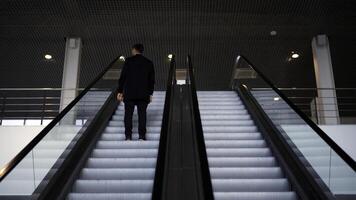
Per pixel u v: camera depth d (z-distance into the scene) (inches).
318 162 163.5
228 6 372.5
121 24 409.4
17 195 148.2
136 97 215.5
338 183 147.3
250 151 204.2
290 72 537.0
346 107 622.2
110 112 257.9
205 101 309.1
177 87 323.0
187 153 191.5
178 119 246.8
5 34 430.0
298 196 157.1
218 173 181.9
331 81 417.7
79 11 382.3
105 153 199.2
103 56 489.4
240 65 354.0
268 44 457.7
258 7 374.9
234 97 323.6
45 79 566.3
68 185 158.9
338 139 305.9
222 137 227.9
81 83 575.2
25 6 371.2
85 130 212.8
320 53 429.1
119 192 166.9
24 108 646.5
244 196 159.8
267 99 248.4
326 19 397.4
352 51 468.1
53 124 179.3
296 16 391.2
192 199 151.4
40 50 473.4
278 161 190.9
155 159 189.9
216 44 457.7
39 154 163.9
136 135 230.8
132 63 223.6
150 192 166.7
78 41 437.1
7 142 306.5
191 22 404.5
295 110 190.7
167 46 463.2
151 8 375.9
